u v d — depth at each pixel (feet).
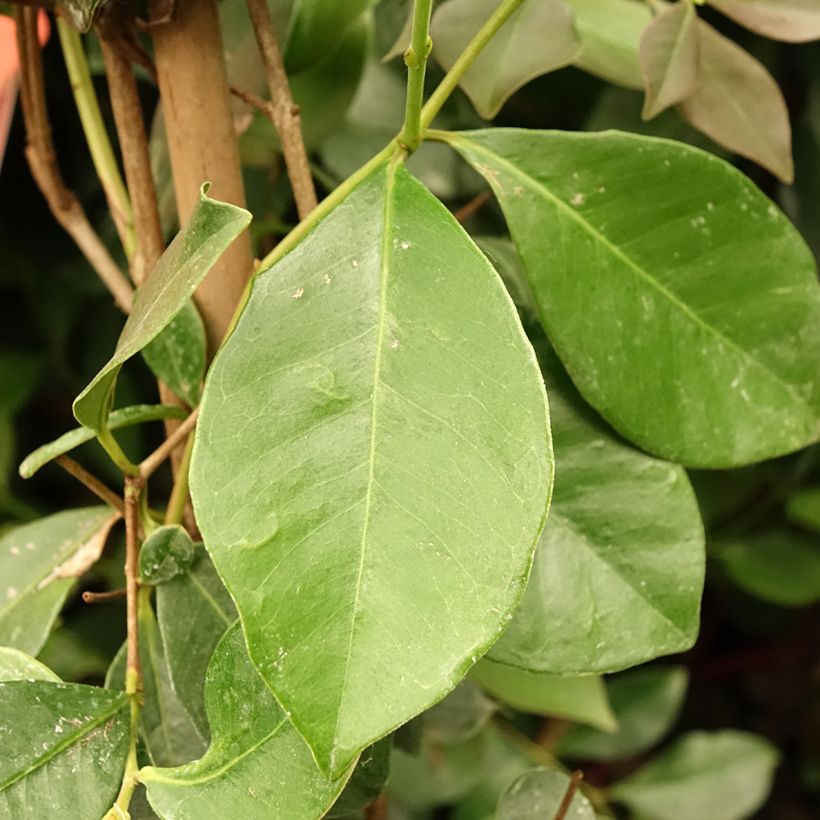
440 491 0.39
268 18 0.55
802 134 0.93
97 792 0.43
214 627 0.51
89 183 1.00
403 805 0.99
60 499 1.27
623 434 0.51
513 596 0.37
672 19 0.59
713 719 1.42
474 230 0.81
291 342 0.41
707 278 0.52
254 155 0.69
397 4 0.75
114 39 0.55
